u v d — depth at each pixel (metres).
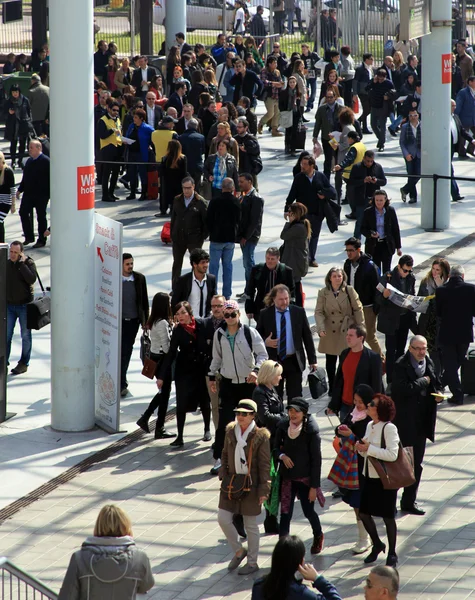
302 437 24.00
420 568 23.86
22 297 37.03
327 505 27.39
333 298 33.56
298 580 17.44
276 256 34.41
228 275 43.16
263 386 26.09
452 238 53.00
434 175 53.78
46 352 39.97
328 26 101.06
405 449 24.02
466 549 24.75
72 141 31.50
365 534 24.70
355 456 24.55
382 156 70.19
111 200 60.34
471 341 33.41
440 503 27.30
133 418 33.62
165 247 51.72
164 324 31.47
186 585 23.42
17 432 32.59
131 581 17.20
